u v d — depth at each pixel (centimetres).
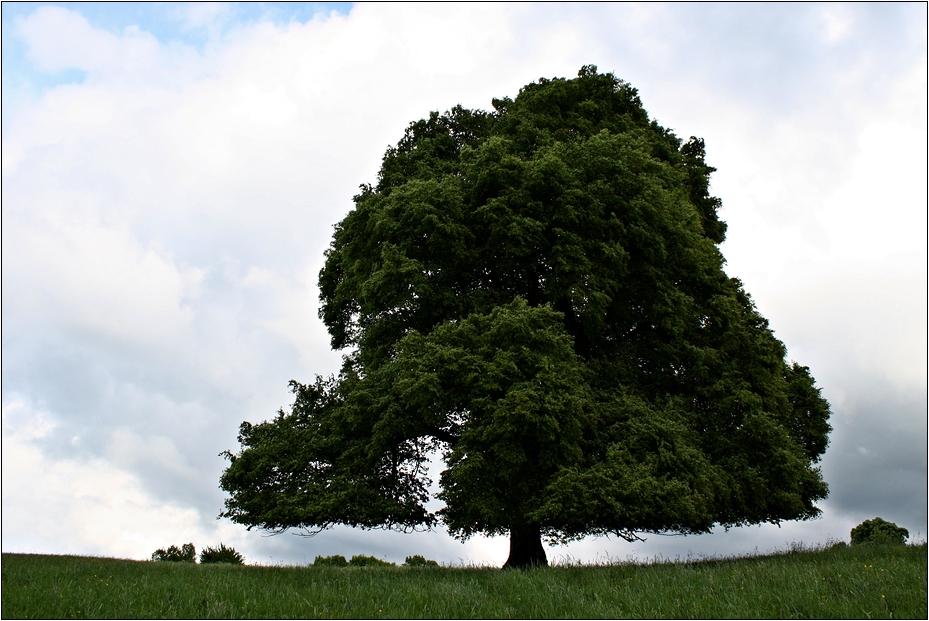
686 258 2170
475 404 1628
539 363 1672
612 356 2125
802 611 1042
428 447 1914
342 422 1795
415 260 1912
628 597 1184
